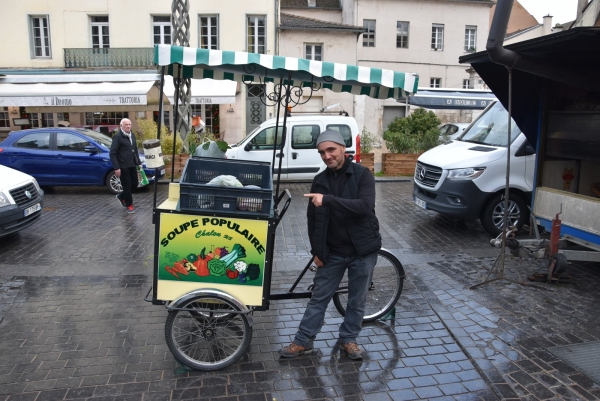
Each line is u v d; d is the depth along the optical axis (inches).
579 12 341.7
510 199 300.0
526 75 249.0
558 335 168.1
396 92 192.9
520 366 148.9
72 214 365.4
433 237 304.2
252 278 149.6
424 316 187.2
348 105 1047.6
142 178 420.8
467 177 296.5
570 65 209.2
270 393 137.5
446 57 1246.3
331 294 154.6
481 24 1254.9
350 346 156.3
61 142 450.6
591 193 267.4
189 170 175.3
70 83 737.6
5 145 449.4
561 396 133.4
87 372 147.5
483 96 850.1
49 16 897.5
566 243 243.6
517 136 303.6
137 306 197.2
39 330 175.3
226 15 910.4
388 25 1210.0
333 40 999.6
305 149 457.4
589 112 231.1
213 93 725.3
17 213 274.5
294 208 389.1
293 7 1279.5
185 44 509.0
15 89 685.3
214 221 146.0
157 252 147.1
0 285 218.8
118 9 899.4
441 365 152.7
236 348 158.6
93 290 213.9
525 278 224.7
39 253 267.3
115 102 666.8
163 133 589.6
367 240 148.0
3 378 143.7
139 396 135.4
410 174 582.6
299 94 203.8
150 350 161.2
